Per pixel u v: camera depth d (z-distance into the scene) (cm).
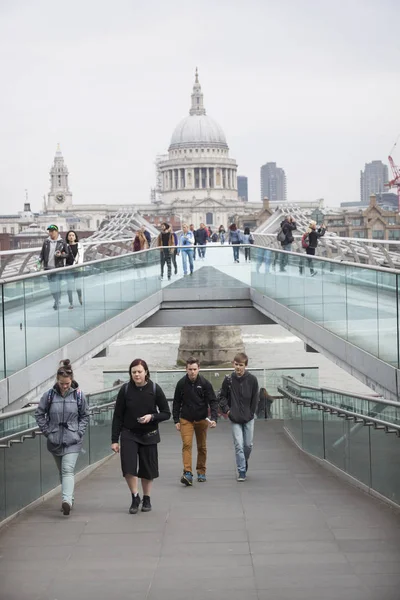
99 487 1423
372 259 2767
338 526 1016
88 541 966
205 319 2769
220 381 3044
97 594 762
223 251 2759
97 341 1902
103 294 1966
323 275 1803
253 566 840
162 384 2817
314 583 775
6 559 891
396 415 1122
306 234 2702
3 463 1093
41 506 1218
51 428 1152
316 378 2778
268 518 1080
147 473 1148
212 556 884
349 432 1411
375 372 1452
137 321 2397
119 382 2405
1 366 1279
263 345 7181
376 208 18062
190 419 1420
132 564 859
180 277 2794
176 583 788
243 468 1448
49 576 823
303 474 1541
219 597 743
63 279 1633
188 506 1184
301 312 2033
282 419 2742
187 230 3425
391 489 1158
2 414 1094
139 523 1064
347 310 1622
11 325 1329
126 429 1152
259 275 2641
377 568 819
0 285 1280
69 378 1151
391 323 1353
